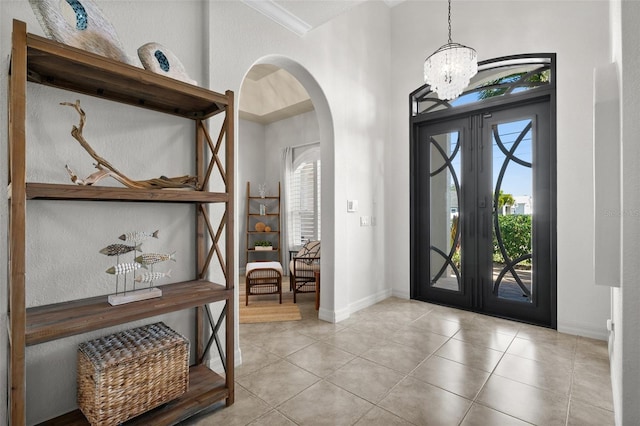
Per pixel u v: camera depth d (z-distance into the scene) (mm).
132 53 1790
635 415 1180
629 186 1187
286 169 5691
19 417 1125
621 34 1195
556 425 1586
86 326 1304
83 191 1289
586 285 2693
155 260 1647
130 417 1416
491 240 3312
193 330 2100
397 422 1620
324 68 2994
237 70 2248
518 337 2693
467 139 3469
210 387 1759
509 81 3227
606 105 1429
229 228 1792
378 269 3787
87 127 1654
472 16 3340
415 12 3777
